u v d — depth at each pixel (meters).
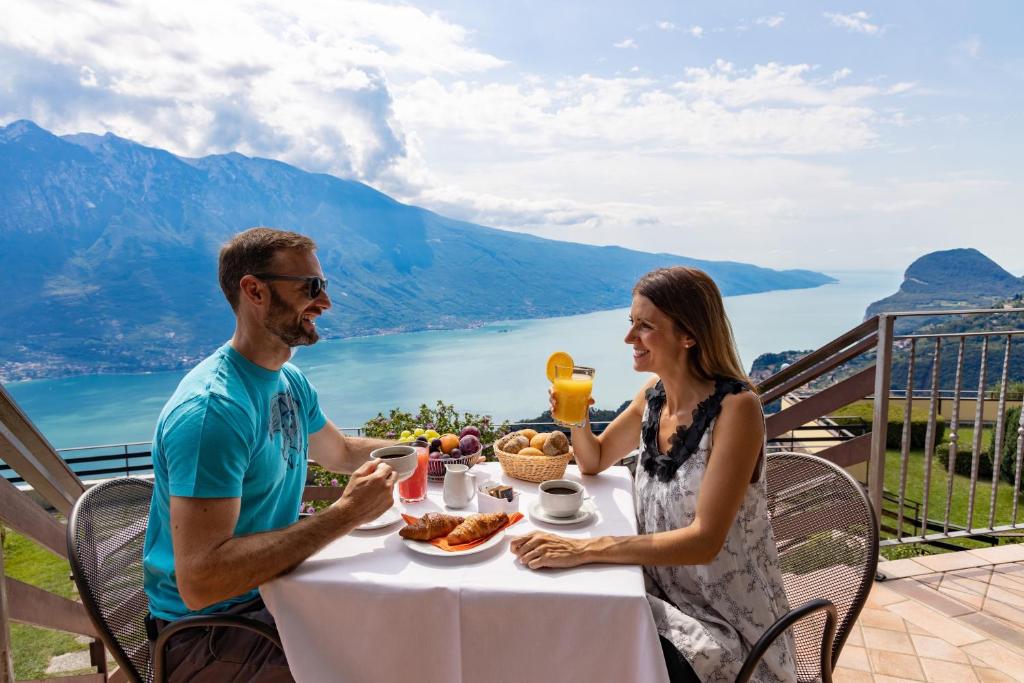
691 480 1.51
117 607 1.53
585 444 1.93
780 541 1.73
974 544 6.69
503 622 1.21
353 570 1.30
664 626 1.40
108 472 4.92
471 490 1.71
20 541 4.14
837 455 3.08
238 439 1.35
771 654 1.40
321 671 1.27
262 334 1.49
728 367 1.58
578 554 1.33
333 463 1.92
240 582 1.23
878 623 2.52
